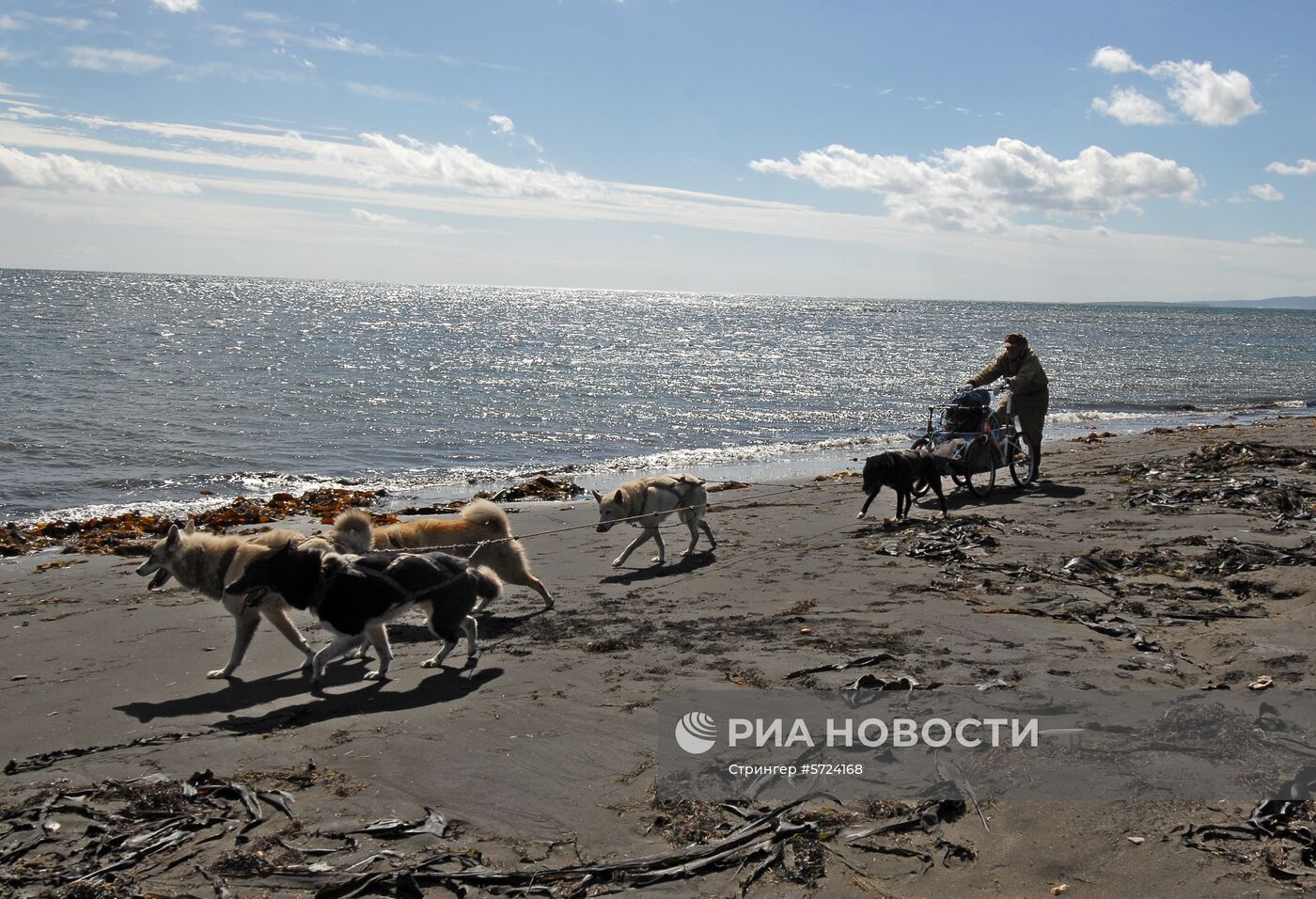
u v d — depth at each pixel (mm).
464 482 19250
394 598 7023
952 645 6984
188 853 4535
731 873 4207
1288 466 15406
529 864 4324
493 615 8648
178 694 6902
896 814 4520
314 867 4348
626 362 49125
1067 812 4371
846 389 37469
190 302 105375
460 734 5750
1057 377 46781
